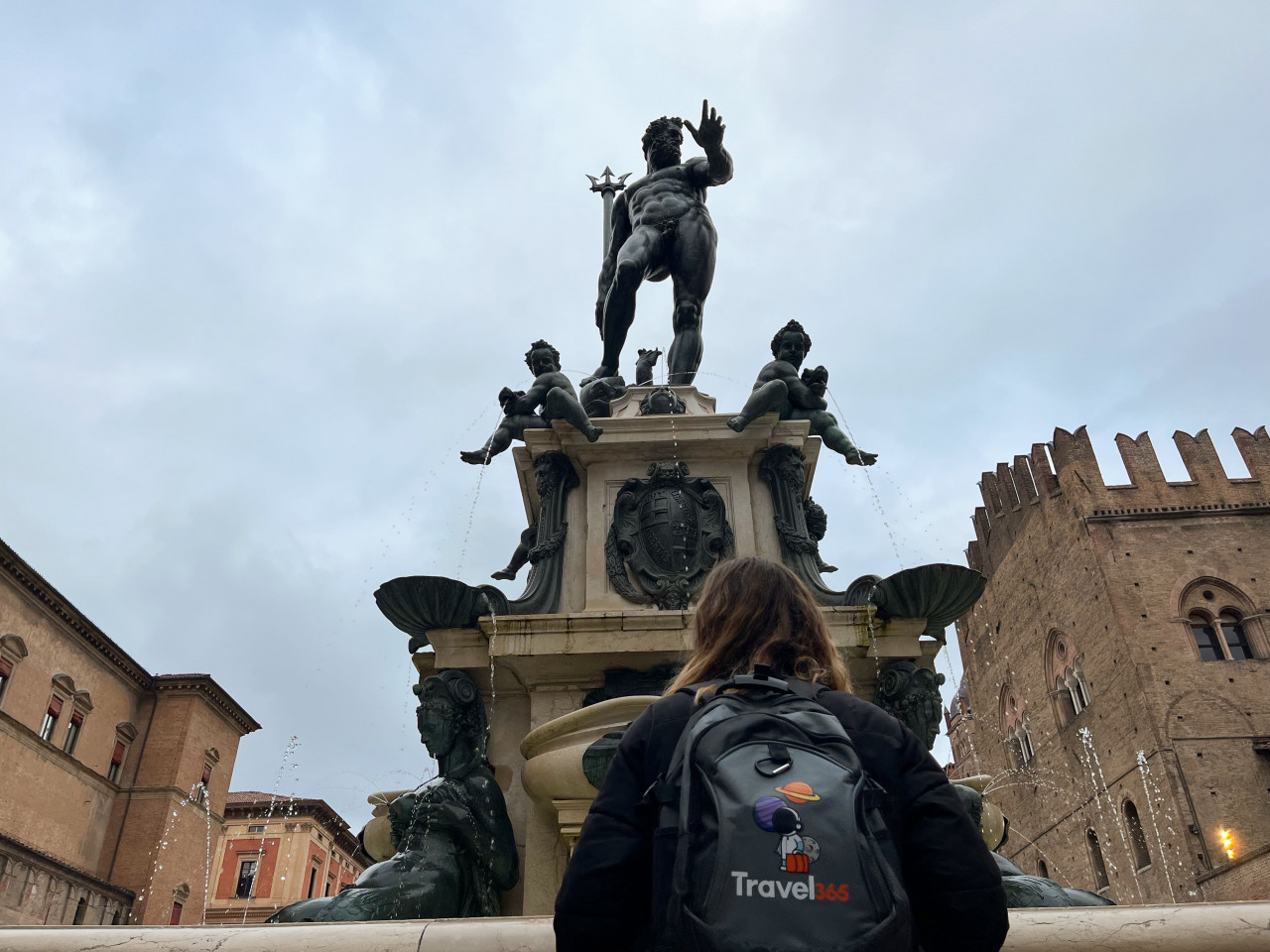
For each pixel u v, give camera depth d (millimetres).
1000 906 1220
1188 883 30875
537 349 5473
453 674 3984
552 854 3703
